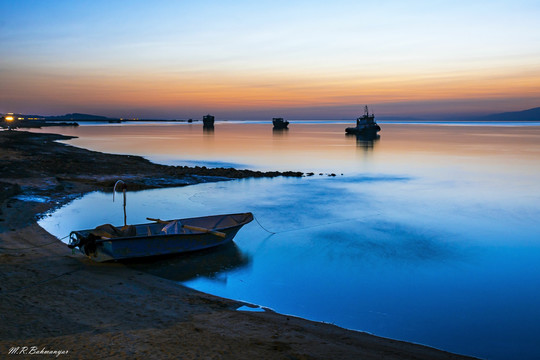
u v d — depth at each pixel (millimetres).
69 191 25516
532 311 11008
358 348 8086
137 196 26047
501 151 66375
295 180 35062
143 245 12898
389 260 15141
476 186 32750
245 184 32312
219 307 9930
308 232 18719
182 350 7152
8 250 12883
